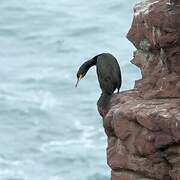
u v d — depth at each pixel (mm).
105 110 13375
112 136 12945
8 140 55188
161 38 12773
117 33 96250
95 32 97188
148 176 12336
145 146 12117
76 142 54219
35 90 69750
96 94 66938
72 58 85125
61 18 105438
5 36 96625
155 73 13109
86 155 50688
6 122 59375
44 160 50750
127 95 13211
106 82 13398
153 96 12836
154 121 11922
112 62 13453
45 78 74188
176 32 12656
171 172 11969
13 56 87062
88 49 89438
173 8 12664
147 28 13047
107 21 102750
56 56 86562
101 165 48812
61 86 70625
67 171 48594
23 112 61875
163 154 12016
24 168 49625
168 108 12078
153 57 13250
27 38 95438
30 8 110062
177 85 12695
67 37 95250
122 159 12633
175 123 11656
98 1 112875
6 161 50844
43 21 104000
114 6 109250
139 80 13555
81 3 113000
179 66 12789
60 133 56688
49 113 61812
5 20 103938
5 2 112312
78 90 68375
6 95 67562
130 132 12359
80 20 103688
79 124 58594
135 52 13750
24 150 52938
